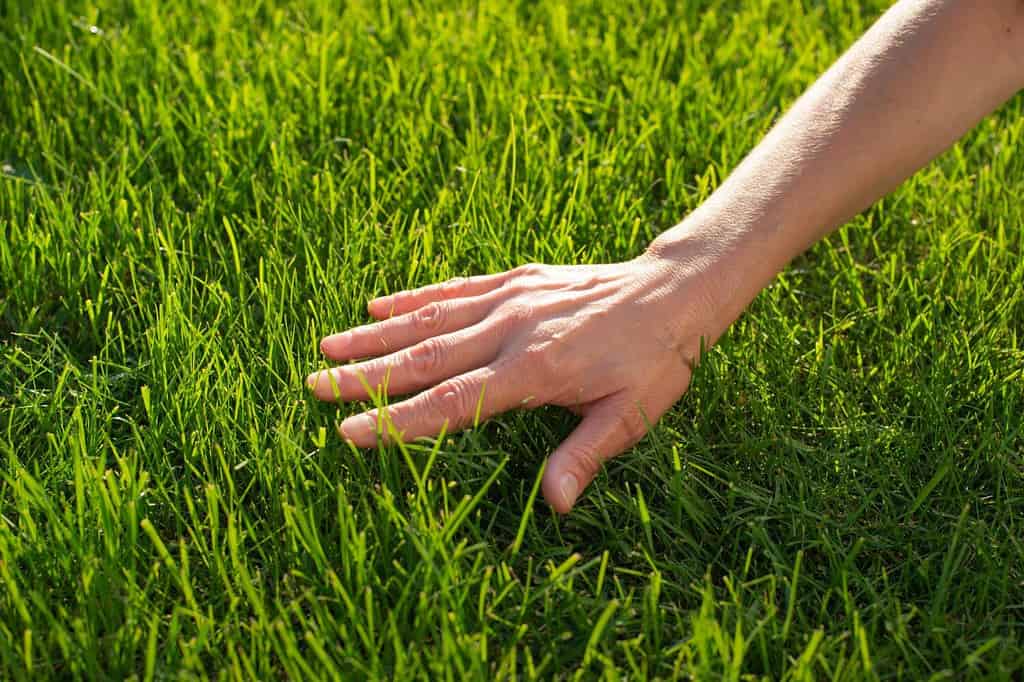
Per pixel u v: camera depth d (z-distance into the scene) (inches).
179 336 38.7
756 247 36.6
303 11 54.2
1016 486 37.3
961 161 46.4
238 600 34.1
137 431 36.6
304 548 34.9
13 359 38.5
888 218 44.8
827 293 43.0
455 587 33.7
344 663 32.9
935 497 37.1
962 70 36.2
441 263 41.9
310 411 36.9
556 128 48.3
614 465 37.5
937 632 33.7
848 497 37.3
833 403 39.2
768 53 51.5
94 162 46.4
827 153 36.5
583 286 37.0
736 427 38.5
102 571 34.0
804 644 33.9
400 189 45.4
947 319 41.5
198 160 46.4
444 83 49.4
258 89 48.2
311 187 45.3
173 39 51.9
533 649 34.1
